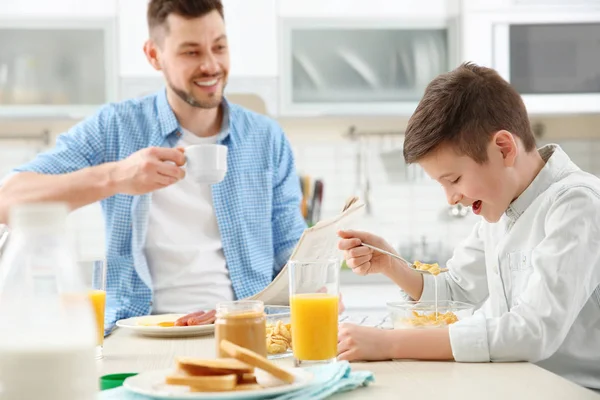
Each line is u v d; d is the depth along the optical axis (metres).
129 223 2.10
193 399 0.85
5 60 3.19
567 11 3.26
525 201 1.48
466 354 1.17
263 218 2.23
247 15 3.27
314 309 1.10
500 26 3.27
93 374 0.74
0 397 0.70
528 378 1.05
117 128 2.20
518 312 1.21
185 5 2.05
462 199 1.43
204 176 1.66
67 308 0.72
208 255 2.15
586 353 1.42
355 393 0.96
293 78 3.31
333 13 3.29
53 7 3.18
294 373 0.98
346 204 1.64
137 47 3.22
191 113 2.20
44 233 0.72
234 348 0.94
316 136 3.70
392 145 3.73
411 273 1.69
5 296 0.72
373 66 3.33
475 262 1.73
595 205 1.32
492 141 1.39
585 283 1.26
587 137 3.71
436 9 3.29
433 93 1.39
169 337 1.51
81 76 3.22
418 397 0.93
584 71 3.28
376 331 1.21
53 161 2.10
